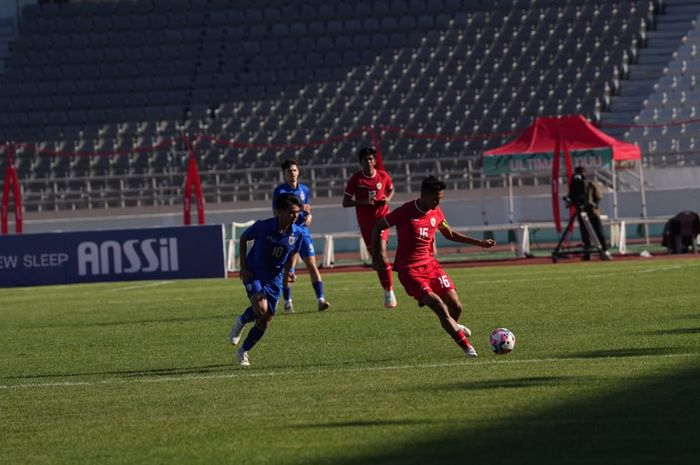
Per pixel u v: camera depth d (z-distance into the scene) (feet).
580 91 405.80
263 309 103.96
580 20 430.20
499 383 87.04
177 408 83.51
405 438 67.51
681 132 388.98
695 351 101.14
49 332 149.28
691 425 67.97
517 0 439.63
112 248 237.66
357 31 437.58
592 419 70.90
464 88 412.77
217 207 379.14
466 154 390.21
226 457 64.59
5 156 405.18
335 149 396.78
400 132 388.98
